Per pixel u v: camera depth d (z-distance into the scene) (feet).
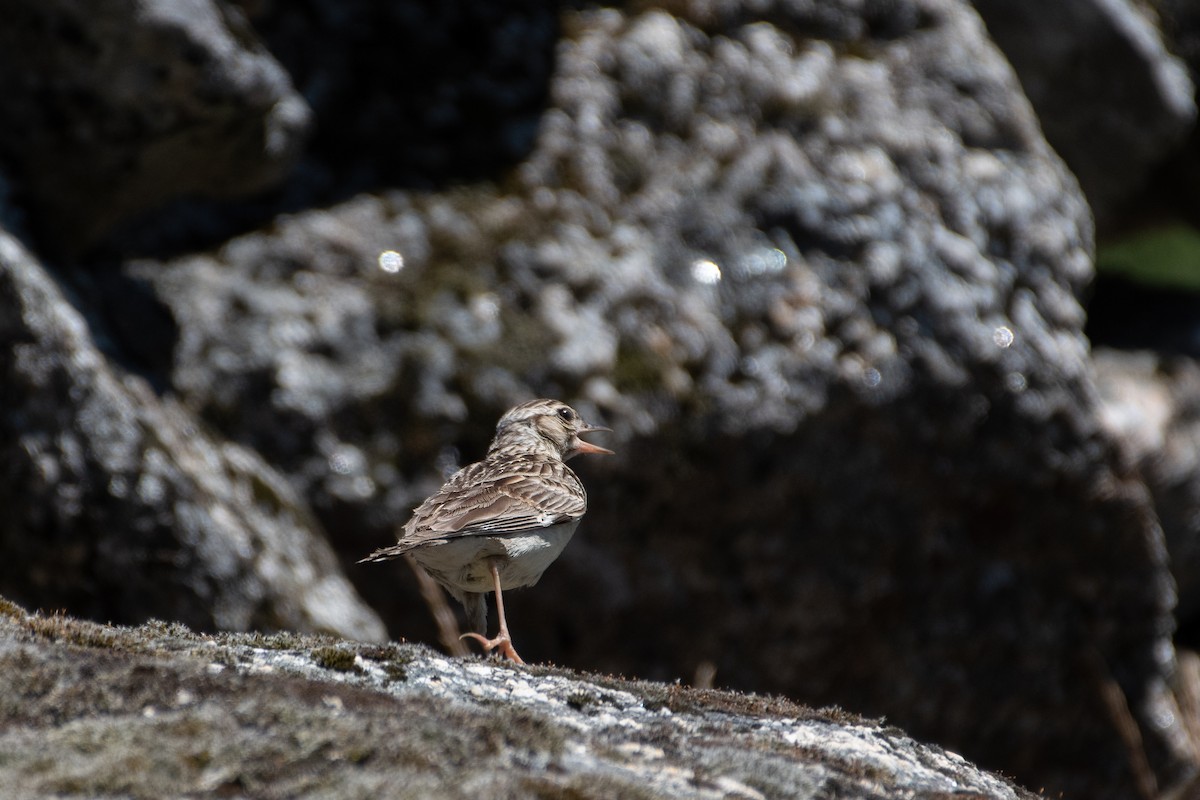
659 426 42.78
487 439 41.68
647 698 21.16
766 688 45.55
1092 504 48.44
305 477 40.34
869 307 46.73
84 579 35.42
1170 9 63.26
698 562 43.88
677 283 45.32
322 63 47.62
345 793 14.82
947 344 46.93
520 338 42.86
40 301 35.63
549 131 47.85
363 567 40.57
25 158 38.86
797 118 50.08
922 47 53.47
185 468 37.17
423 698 17.84
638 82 49.52
